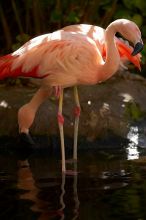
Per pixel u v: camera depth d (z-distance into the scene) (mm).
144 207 7508
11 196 8172
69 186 8609
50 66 9906
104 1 14078
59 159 10578
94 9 14102
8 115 11812
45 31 14469
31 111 10445
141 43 9391
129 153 10828
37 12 14180
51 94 11055
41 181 8953
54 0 14000
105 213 7336
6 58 10219
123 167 9680
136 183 8641
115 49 9773
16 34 15156
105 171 9438
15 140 11555
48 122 11617
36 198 8039
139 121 12023
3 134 11648
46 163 10242
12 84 13312
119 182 8727
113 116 11891
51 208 7594
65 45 9898
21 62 9992
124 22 9539
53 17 13672
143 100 12719
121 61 10750
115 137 11539
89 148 11406
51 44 9945
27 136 11328
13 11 15016
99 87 12891
